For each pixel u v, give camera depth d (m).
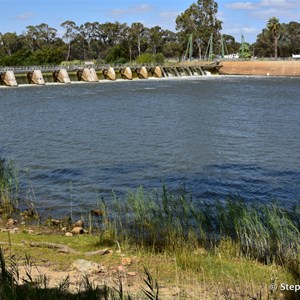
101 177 26.95
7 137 41.62
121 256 12.94
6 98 75.69
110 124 48.75
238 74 138.50
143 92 85.44
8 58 135.62
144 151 34.97
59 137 41.28
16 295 7.50
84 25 194.12
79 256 12.80
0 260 8.28
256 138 40.09
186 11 174.62
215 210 19.66
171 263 12.39
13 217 18.77
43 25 183.25
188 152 34.56
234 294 10.05
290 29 177.62
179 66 134.62
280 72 131.88
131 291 9.89
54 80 109.38
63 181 25.86
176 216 15.57
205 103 67.75
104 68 117.75
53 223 17.83
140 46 186.75
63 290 9.17
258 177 27.11
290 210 20.28
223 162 31.19
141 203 16.39
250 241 13.92
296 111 57.88
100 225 17.33
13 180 24.36
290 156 33.06
